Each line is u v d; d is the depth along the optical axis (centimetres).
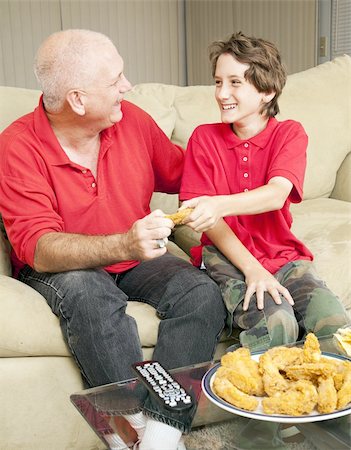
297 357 125
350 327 150
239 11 459
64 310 161
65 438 167
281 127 189
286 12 421
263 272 172
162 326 169
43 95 180
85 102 175
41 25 480
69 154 184
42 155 179
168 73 520
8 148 179
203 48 498
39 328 161
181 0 512
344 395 115
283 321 160
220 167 190
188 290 171
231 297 170
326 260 197
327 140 258
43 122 181
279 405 113
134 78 509
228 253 179
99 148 187
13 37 475
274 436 112
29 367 162
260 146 188
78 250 163
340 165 265
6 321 159
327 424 114
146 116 201
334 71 272
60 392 165
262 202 171
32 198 174
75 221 184
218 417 117
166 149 204
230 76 182
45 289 168
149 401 123
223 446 110
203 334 168
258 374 121
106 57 175
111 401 125
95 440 170
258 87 183
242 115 184
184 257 207
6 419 162
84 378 168
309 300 168
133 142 193
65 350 164
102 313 160
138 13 501
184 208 160
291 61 424
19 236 172
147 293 181
